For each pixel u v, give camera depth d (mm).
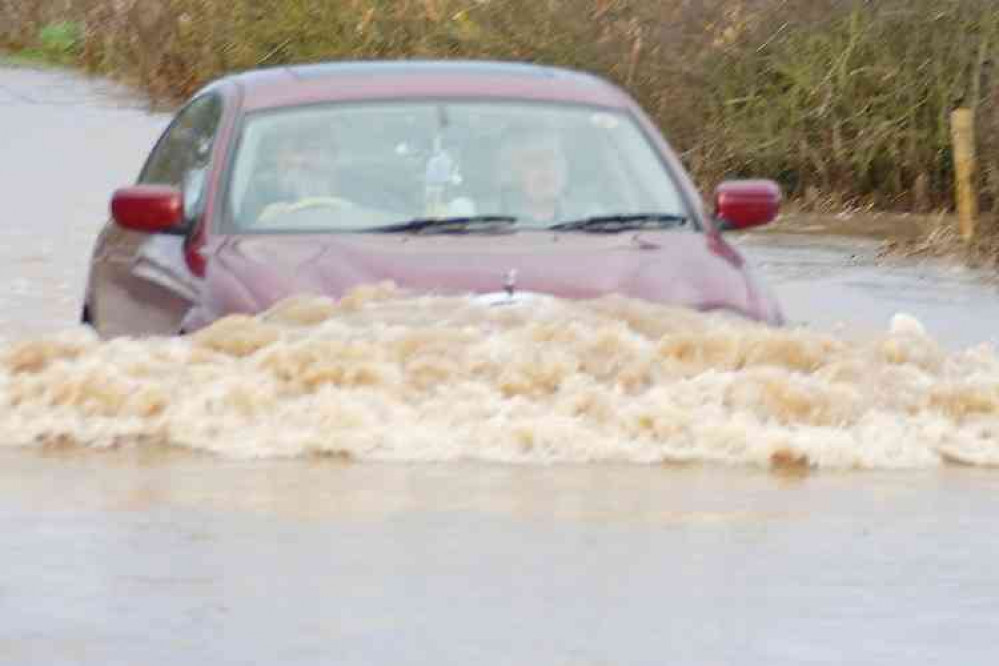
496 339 16906
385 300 17656
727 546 13703
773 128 44438
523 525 14148
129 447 16500
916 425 16703
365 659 11156
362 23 57219
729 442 16312
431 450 16172
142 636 11547
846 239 38406
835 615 12133
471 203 19703
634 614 12062
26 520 14180
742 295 18453
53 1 81062
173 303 19188
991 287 32000
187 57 62844
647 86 46500
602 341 16891
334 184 19766
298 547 13484
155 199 19891
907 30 43719
